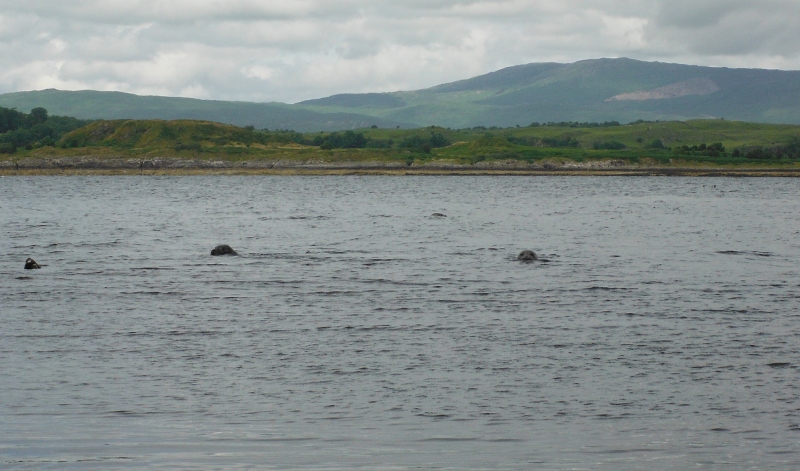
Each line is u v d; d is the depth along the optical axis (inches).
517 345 1392.7
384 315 1636.3
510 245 2876.5
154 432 999.6
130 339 1425.9
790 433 1007.0
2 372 1225.4
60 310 1679.4
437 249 2738.7
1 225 3631.9
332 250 2691.9
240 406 1090.1
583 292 1903.3
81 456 928.3
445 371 1240.2
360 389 1158.3
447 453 944.9
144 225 3649.1
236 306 1728.6
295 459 925.8
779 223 3900.1
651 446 968.3
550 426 1027.9
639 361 1298.0
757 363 1286.9
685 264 2381.9
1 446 953.5
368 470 900.0
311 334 1467.8
